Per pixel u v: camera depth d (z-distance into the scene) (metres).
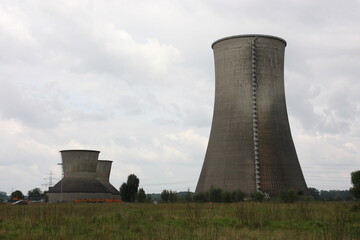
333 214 23.27
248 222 19.56
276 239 15.19
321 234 15.17
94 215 25.27
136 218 22.42
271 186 65.12
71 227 18.38
